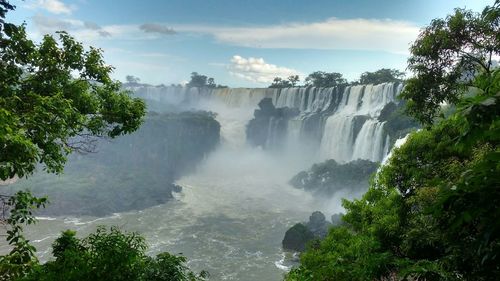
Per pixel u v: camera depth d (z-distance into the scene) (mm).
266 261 38031
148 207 57031
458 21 12773
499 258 4219
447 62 13891
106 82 14086
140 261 9250
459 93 14711
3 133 7180
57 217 50500
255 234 46156
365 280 8859
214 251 40562
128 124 14070
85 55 13688
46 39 12680
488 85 4340
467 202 4027
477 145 12070
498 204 3814
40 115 9891
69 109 10703
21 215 9180
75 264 8562
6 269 7977
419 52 14016
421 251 9266
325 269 10031
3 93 10664
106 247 9000
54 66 12609
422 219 10594
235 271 35562
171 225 49156
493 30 12320
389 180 17562
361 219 18172
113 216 52469
